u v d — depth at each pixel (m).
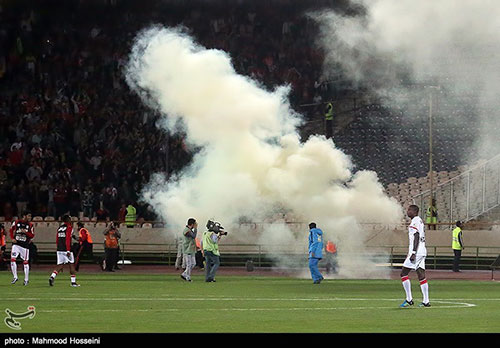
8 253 116.06
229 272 104.31
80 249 103.56
